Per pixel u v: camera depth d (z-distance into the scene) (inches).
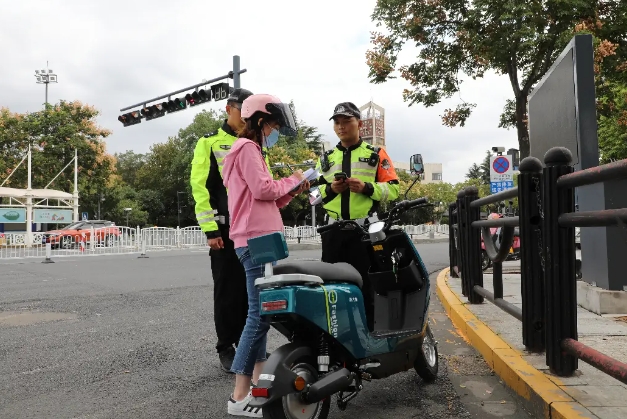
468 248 265.9
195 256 750.5
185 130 2554.1
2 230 1318.9
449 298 281.7
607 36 546.3
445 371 173.3
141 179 2898.6
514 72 597.0
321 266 125.1
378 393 153.5
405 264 157.3
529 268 166.9
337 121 179.6
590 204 248.7
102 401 149.9
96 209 2277.3
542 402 126.7
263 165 135.9
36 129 1603.1
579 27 517.0
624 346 168.4
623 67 566.3
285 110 136.7
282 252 118.5
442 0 576.7
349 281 130.2
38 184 1615.4
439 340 216.2
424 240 1216.2
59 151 1611.7
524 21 529.0
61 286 401.7
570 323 141.9
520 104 602.2
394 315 158.1
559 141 298.0
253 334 135.3
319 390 112.0
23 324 256.8
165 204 2773.1
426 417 134.7
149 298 335.6
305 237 1182.3
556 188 143.5
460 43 593.6
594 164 254.1
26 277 471.8
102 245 912.9
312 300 117.1
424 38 600.7
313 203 164.7
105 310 293.9
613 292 225.1
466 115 658.2
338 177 167.9
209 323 256.7
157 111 808.3
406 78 635.5
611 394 127.7
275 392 108.2
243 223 136.3
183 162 2474.2
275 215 137.6
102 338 226.2
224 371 177.9
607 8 540.4
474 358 187.3
